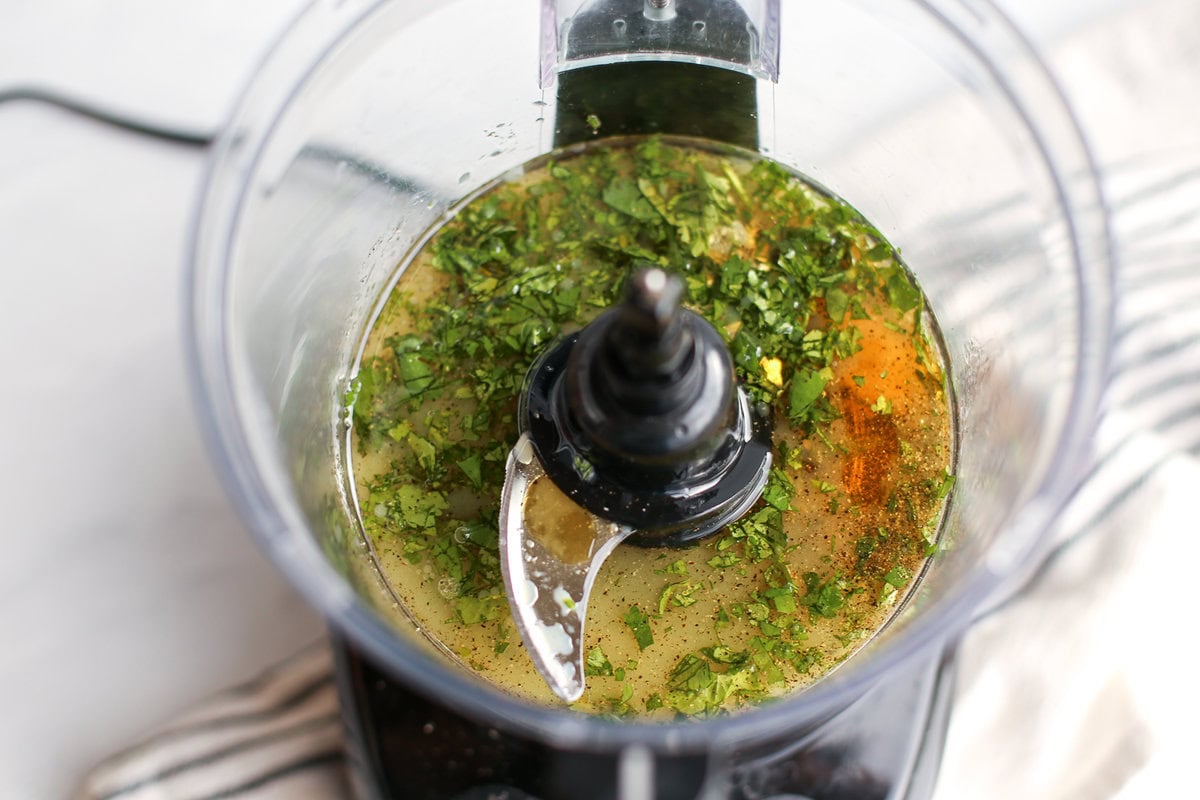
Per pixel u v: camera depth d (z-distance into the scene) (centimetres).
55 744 46
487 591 40
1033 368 40
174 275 49
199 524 47
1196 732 44
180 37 50
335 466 41
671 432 38
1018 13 51
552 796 38
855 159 44
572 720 36
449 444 42
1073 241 39
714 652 40
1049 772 44
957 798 44
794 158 44
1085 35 50
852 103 44
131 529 47
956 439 42
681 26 42
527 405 40
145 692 47
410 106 43
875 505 41
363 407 42
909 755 39
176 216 49
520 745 38
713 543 41
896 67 43
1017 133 40
